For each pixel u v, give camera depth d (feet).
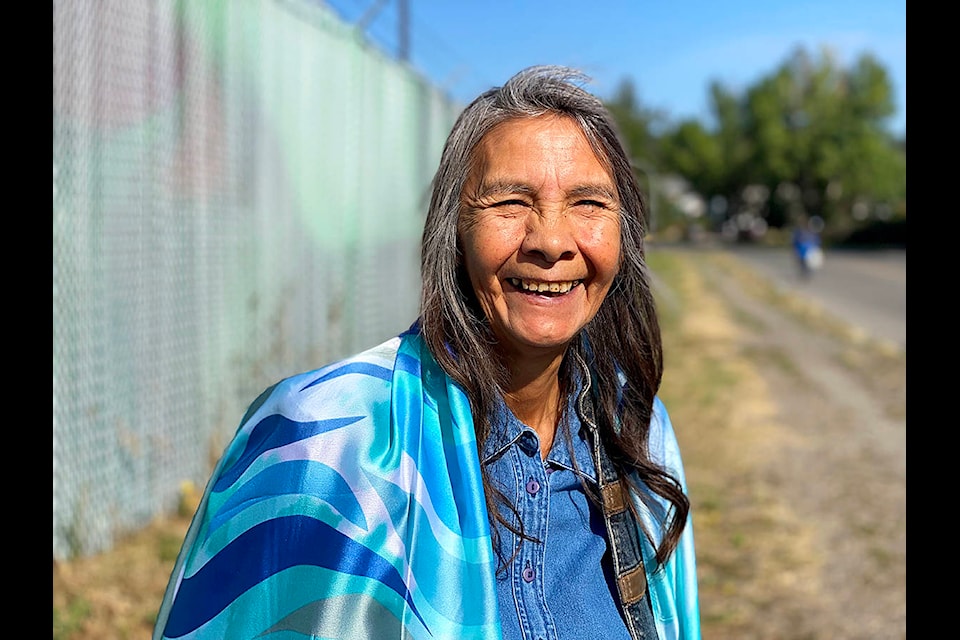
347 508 4.15
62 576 11.19
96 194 11.73
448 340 4.67
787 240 199.93
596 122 4.71
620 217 5.04
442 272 4.67
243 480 4.29
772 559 15.25
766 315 56.03
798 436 24.09
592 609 4.74
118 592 11.21
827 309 59.82
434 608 4.12
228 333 15.17
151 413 13.20
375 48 22.97
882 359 37.50
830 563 15.03
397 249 25.89
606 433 5.19
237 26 14.93
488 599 4.15
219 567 4.16
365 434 4.33
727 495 18.85
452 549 4.22
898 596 13.61
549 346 4.62
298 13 17.44
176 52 13.32
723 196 227.20
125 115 12.22
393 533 4.18
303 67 17.85
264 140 16.08
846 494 18.97
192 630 4.10
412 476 4.31
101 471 12.14
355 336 21.52
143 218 12.76
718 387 31.07
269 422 4.44
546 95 4.66
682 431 24.40
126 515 12.71
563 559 4.79
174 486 13.85
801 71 214.07
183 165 13.62
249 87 15.40
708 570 14.83
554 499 4.88
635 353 5.29
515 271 4.57
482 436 4.68
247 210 15.57
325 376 4.52
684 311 57.06
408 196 27.40
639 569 4.99
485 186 4.57
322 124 18.99
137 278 12.69
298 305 17.85
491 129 4.63
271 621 4.04
